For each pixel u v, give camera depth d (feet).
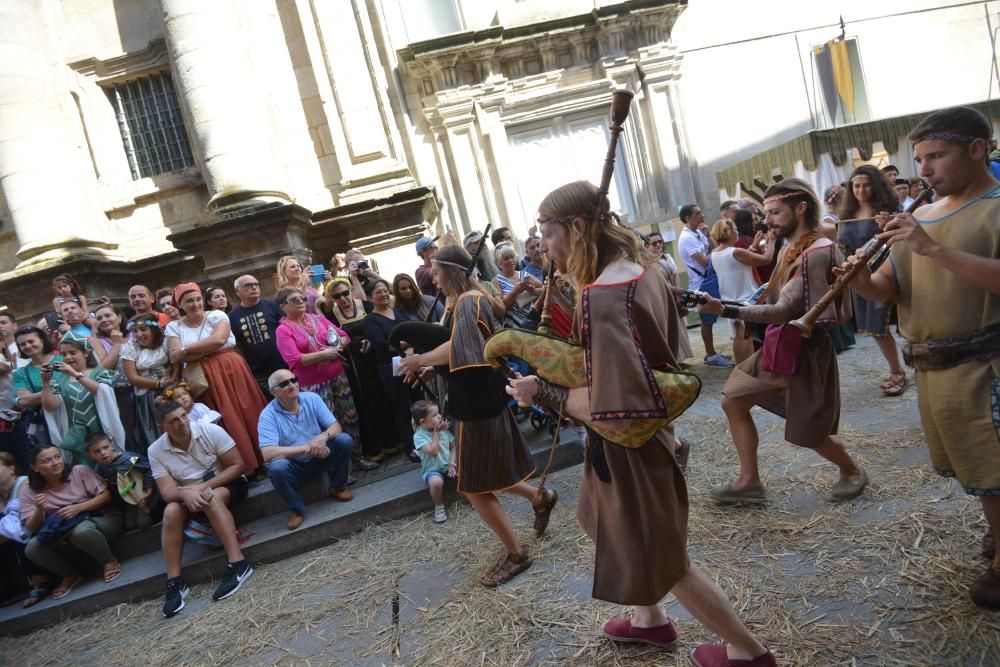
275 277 22.48
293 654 9.46
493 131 31.78
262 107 26.21
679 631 7.61
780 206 9.34
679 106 33.14
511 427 10.11
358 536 12.97
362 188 27.35
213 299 17.25
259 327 16.33
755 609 7.65
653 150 33.22
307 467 13.60
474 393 9.57
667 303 6.06
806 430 9.21
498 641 8.40
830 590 7.73
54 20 28.66
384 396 16.01
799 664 6.64
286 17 28.14
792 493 10.33
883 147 27.07
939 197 6.86
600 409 5.44
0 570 13.74
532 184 32.96
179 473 12.89
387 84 30.89
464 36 30.30
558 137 33.01
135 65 28.96
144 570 13.21
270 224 22.26
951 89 35.78
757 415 14.46
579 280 6.01
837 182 26.08
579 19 31.63
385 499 13.37
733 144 34.09
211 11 24.49
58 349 15.76
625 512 6.06
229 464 13.43
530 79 32.14
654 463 6.07
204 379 14.71
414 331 10.40
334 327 15.75
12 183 26.21
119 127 29.50
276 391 13.58
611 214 6.07
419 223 26.45
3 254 29.50
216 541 12.92
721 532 9.54
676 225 30.83
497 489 9.62
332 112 27.96
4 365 15.76
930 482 9.69
